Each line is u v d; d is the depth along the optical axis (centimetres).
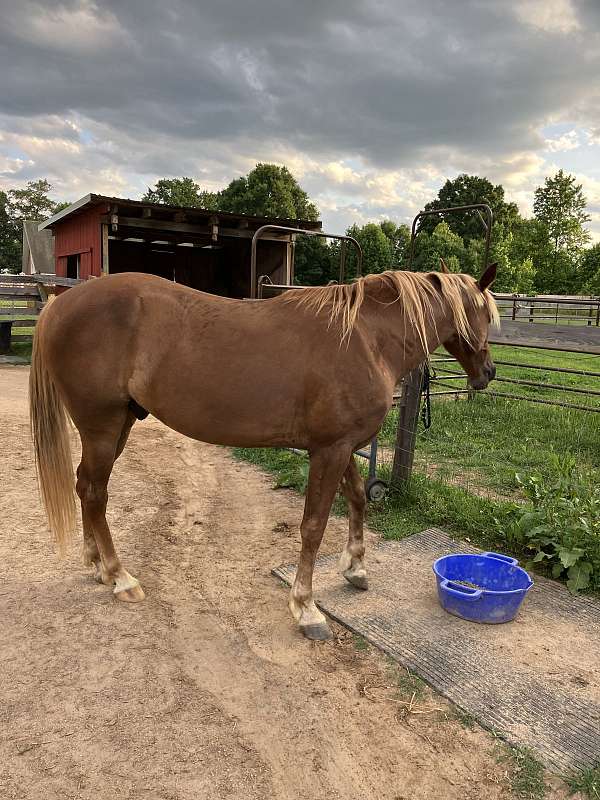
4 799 163
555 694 214
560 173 4081
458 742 192
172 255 1304
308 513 252
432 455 524
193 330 242
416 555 330
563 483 352
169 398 245
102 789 169
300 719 201
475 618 261
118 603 271
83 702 205
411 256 466
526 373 995
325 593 287
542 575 312
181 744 187
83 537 322
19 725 192
